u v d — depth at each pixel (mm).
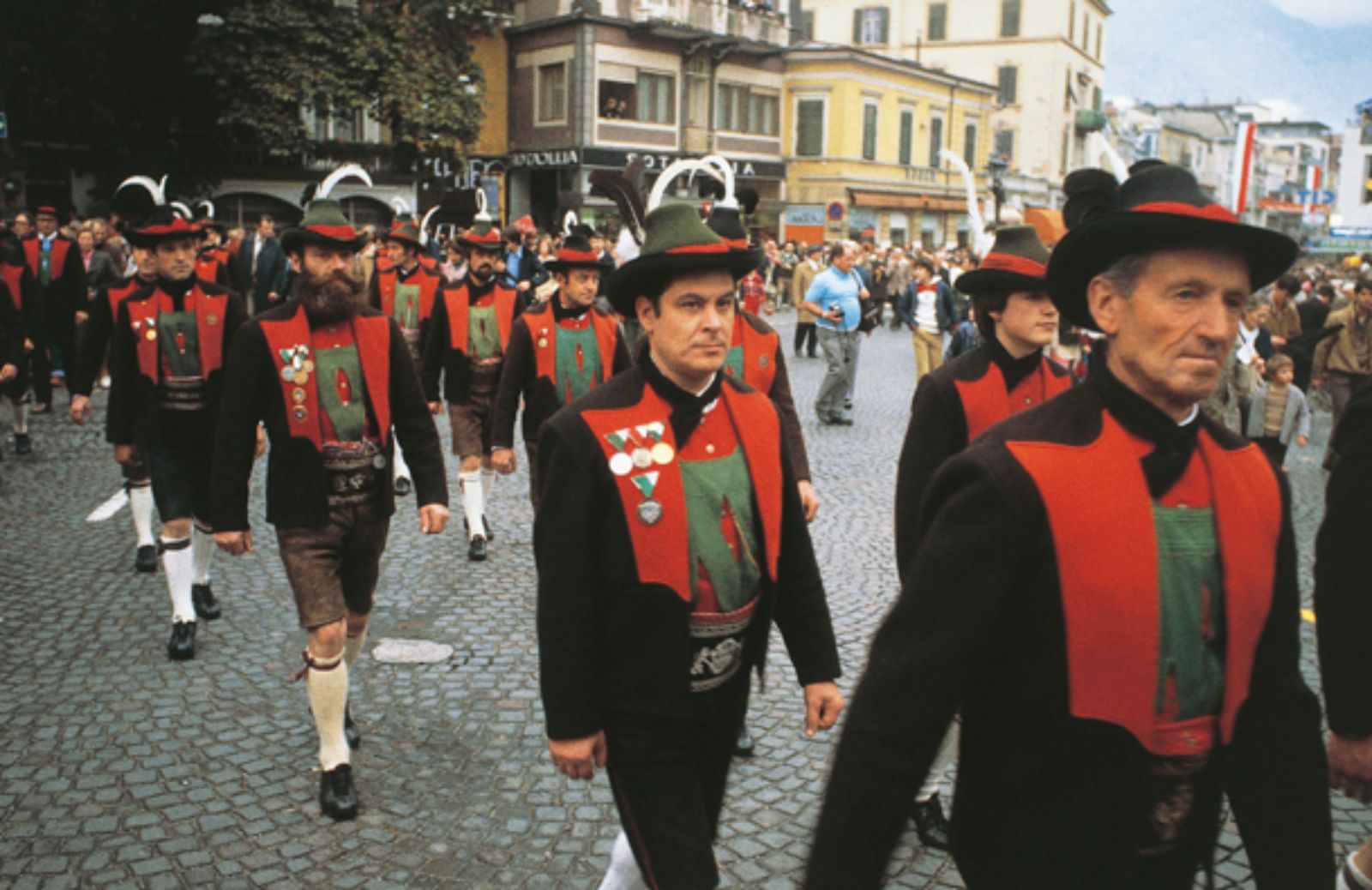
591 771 2344
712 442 2402
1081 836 1636
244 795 3678
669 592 2311
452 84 24375
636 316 2398
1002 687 1679
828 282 11375
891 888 3191
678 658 2324
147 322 4934
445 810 3602
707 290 2287
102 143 22422
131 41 22062
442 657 4934
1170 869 1714
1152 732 1636
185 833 3426
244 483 3701
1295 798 1689
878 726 1638
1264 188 79062
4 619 5340
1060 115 50875
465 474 6609
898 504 3248
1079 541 1602
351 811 3533
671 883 2266
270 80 22125
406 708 4402
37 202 22250
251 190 24500
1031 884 1656
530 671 4805
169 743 4047
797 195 37438
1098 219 1630
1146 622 1604
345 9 23375
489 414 6680
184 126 23609
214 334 5004
